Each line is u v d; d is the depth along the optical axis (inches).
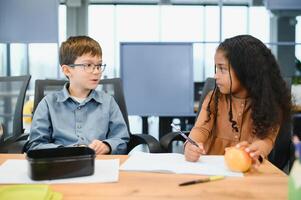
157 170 34.0
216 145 51.1
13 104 68.7
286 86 50.2
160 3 243.8
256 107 46.6
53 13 132.9
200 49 171.6
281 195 27.4
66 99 55.1
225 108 51.8
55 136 53.8
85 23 172.1
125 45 125.6
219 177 31.8
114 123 57.8
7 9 132.8
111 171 33.8
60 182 30.5
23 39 134.0
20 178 31.6
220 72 47.4
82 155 32.4
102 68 56.6
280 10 152.6
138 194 27.7
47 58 154.0
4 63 153.1
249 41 47.4
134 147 57.2
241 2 226.5
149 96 126.6
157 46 125.3
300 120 51.1
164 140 54.9
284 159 50.8
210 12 242.5
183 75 126.2
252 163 35.1
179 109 126.7
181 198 26.8
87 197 27.0
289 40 170.6
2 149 49.8
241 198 26.8
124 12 240.1
